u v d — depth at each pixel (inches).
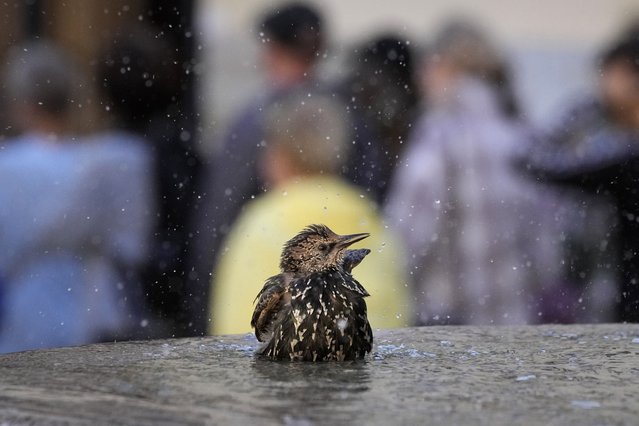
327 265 329.7
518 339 354.3
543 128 538.0
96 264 504.1
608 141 518.3
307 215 440.8
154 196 530.3
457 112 518.9
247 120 544.1
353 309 322.7
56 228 496.4
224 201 542.0
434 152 511.8
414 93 538.3
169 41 606.5
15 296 494.3
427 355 329.7
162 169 546.3
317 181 447.8
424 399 270.1
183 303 530.3
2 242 493.7
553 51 871.1
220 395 271.4
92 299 501.7
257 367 309.0
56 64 514.9
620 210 514.9
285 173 447.8
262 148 520.7
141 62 563.8
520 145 514.0
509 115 542.6
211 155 558.3
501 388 283.6
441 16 869.8
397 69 545.0
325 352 320.8
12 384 281.0
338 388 281.3
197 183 550.3
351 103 534.9
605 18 879.7
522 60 869.8
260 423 247.1
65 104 510.9
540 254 511.8
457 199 507.8
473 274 505.0
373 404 264.7
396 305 448.8
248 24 750.5
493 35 727.7
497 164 511.2
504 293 506.9
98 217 504.1
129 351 330.0
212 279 533.0
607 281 519.8
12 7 664.4
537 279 511.2
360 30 864.3
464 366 313.3
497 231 508.4
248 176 542.6
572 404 267.0
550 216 513.7
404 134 527.8
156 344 342.0
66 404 260.5
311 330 319.6
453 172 510.9
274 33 547.2
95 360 314.7
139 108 559.2
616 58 527.8
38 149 502.3
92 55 637.3
